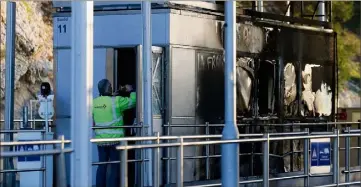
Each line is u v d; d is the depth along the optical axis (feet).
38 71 99.91
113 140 38.37
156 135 41.45
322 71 68.49
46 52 102.47
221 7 58.44
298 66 65.57
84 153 31.55
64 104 54.08
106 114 49.14
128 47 53.88
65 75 54.34
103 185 49.03
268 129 62.13
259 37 61.62
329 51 69.31
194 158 52.54
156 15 54.49
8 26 49.65
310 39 67.15
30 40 99.60
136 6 54.03
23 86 96.99
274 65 62.95
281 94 63.41
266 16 62.59
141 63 50.72
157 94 54.29
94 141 37.73
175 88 54.75
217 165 57.41
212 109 57.52
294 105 65.26
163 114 54.49
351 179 59.82
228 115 38.88
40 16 102.06
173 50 54.54
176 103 54.85
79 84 31.58
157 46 54.44
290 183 54.95
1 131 45.09
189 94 55.77
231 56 38.68
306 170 48.11
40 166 45.11
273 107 62.90
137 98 50.01
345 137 51.88
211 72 57.47
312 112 67.36
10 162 47.34
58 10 54.75
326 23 69.67
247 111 60.18
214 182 52.95
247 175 59.57
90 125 31.89
